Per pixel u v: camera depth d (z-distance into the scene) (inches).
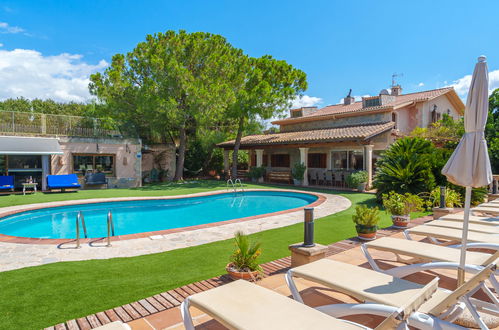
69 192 745.0
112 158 880.3
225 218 535.8
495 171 801.6
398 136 872.9
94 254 273.4
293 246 218.4
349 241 291.9
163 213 576.7
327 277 147.3
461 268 152.9
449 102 1047.0
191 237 331.0
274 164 1139.3
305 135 932.0
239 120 1013.2
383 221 402.0
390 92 1132.5
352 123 976.3
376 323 151.9
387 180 525.7
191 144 1194.6
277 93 957.8
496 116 995.9
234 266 207.9
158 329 147.4
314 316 111.1
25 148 729.0
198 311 163.6
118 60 940.0
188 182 1013.8
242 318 109.3
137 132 972.6
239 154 1341.0
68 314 162.4
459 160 143.9
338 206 533.6
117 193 719.7
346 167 908.0
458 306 127.9
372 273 152.9
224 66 960.3
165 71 878.4
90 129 855.1
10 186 710.5
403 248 192.2
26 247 297.4
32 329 148.2
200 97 843.4
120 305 172.7
